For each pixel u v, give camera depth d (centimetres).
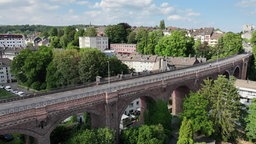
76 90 5100
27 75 9694
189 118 5416
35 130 3650
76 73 8238
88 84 5497
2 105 4062
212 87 5578
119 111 4834
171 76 6119
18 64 10112
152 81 5491
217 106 5322
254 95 7219
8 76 11744
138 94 5153
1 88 10244
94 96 4319
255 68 10862
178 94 6981
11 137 5684
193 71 6825
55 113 3831
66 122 6147
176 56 12231
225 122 5328
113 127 4700
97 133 4191
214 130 5350
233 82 5603
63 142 4547
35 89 9625
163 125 5300
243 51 12769
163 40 12838
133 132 4622
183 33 13262
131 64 11869
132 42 18375
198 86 6894
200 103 5362
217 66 7769
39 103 3906
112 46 18125
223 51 12681
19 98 4425
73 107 4041
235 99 5356
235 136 5528
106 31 19038
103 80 6012
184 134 4644
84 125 5300
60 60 8712
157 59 11231
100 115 4519
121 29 18962
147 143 4494
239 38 12350
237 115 5294
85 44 17412
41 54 9912
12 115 3378
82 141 3922
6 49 16288
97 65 8031
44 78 9812
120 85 5366
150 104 5756
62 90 5038
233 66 8869
